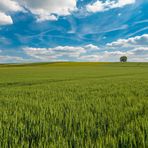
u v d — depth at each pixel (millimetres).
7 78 30109
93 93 10586
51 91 11945
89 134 3762
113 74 39250
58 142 3314
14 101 8086
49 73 46250
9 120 4824
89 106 6543
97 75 36438
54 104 7031
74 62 138375
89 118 4949
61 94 10352
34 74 42438
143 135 3562
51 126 4328
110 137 3549
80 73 44844
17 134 3910
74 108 6180
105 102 7520
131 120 4742
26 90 12859
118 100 8016
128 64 114438
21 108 6488
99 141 3365
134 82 18469
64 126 4359
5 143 3350
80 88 13633
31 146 3252
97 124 4547
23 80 25688
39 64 125312
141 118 4824
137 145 3332
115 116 5035
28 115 5320
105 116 5051
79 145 3303
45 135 3760
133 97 8797
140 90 11648
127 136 3559
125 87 13828
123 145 3320
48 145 3201
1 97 9562
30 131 4059
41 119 4848
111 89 12641
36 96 9625
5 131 3980
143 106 6609
